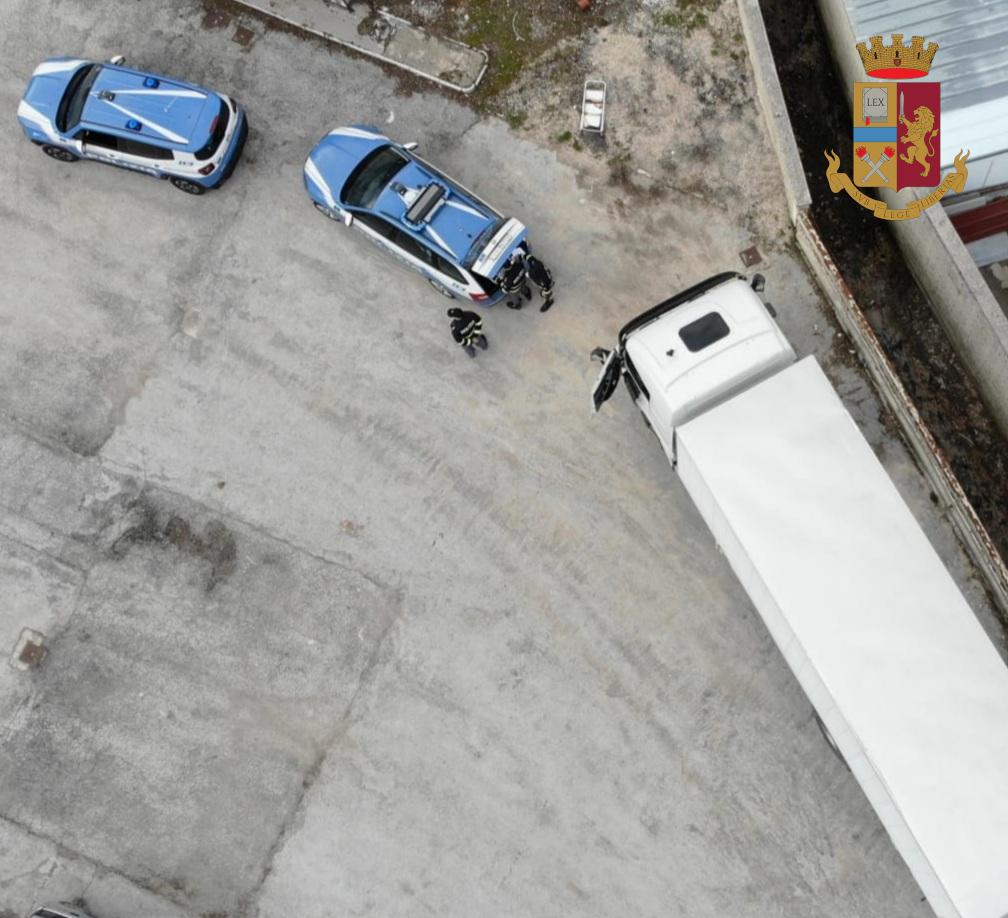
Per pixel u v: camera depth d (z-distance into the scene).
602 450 12.70
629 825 12.09
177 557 13.06
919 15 11.47
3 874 12.63
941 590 9.93
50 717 12.90
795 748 11.98
